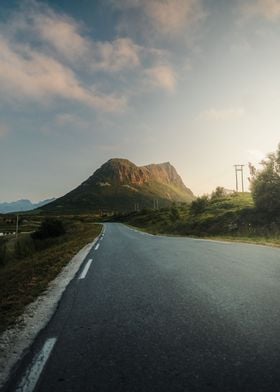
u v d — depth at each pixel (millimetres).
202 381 2930
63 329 4539
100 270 9781
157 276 8258
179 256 12211
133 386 2896
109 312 5262
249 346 3635
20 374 3234
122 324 4609
